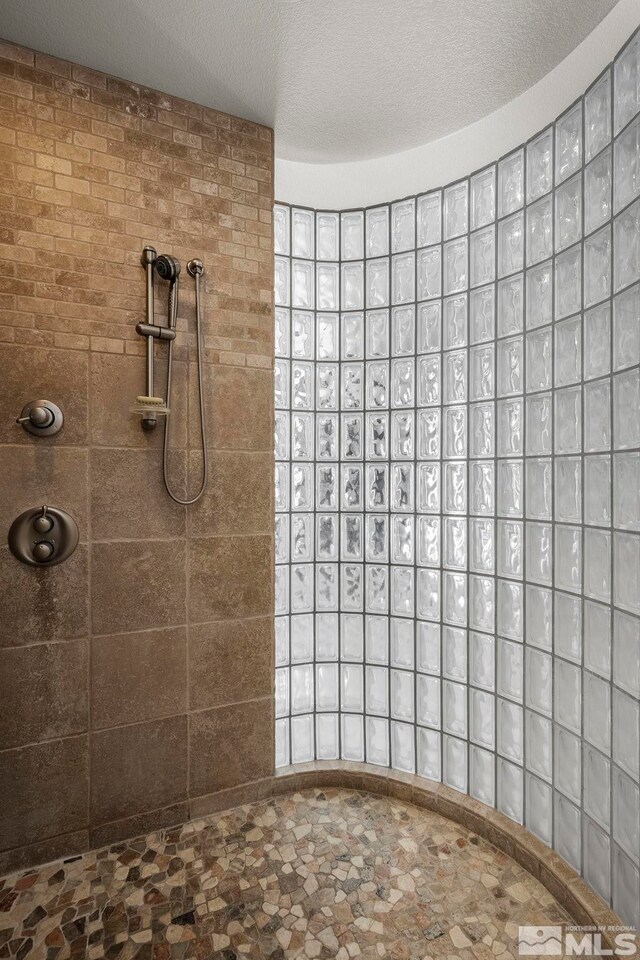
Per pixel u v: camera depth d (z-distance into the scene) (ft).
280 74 5.17
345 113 5.70
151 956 4.16
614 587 4.39
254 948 4.24
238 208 5.87
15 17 4.54
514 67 4.99
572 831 4.87
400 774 6.38
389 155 6.32
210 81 5.30
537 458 5.28
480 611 5.89
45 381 5.03
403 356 6.46
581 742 4.76
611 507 4.43
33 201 4.97
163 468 5.50
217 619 5.84
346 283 6.67
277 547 6.57
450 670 6.15
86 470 5.20
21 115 4.91
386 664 6.57
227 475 5.86
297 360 6.63
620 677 4.33
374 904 4.69
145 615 5.49
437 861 5.24
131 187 5.35
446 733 6.18
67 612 5.18
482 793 5.88
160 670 5.58
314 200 6.63
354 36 4.68
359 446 6.63
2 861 4.98
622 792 4.30
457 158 5.97
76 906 4.63
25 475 4.98
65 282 5.09
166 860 5.18
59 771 5.18
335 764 6.56
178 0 4.33
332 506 6.66
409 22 4.51
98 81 5.19
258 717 6.11
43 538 5.00
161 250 5.49
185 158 5.59
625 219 4.29
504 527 5.64
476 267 5.91
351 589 6.66
